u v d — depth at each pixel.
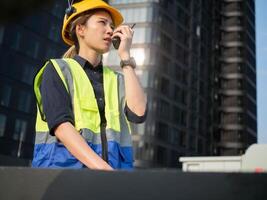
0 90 36.31
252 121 76.25
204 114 63.06
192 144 57.56
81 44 1.97
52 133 1.52
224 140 70.44
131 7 53.25
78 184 0.82
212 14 73.38
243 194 0.69
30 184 0.87
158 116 49.94
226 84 73.75
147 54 51.22
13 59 37.88
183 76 57.78
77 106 1.70
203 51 65.88
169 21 55.97
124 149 1.88
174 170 0.76
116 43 1.97
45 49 41.44
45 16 41.38
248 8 81.50
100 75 1.96
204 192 0.72
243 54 74.88
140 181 0.77
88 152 1.39
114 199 0.78
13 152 36.59
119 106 1.96
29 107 38.91
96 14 1.93
